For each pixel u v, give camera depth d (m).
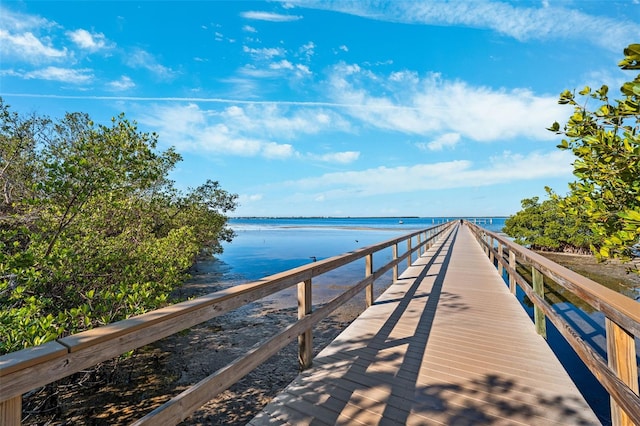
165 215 8.79
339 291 9.57
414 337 3.24
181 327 1.48
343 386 2.33
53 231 4.29
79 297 4.20
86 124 7.26
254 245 26.47
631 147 1.89
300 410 2.06
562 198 2.86
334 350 2.96
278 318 7.09
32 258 3.24
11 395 0.88
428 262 8.35
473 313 4.02
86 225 4.76
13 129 5.43
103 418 3.67
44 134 6.09
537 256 3.02
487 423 1.89
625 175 1.95
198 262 16.14
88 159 4.13
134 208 6.47
